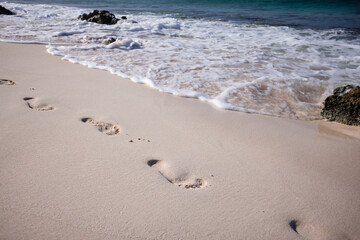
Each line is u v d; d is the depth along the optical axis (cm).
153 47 725
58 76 451
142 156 253
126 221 179
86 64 536
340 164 265
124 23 1128
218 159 261
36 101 344
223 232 179
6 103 327
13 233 162
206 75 505
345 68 580
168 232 175
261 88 450
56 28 953
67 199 192
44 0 2166
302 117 371
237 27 1114
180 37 891
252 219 191
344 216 201
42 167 222
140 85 443
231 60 610
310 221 196
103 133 286
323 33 1020
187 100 398
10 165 221
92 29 977
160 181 221
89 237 165
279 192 221
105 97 380
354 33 1023
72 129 285
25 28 910
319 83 475
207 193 213
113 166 233
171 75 497
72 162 233
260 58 639
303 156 276
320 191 226
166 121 328
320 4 2005
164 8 1798
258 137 309
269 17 1457
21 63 507
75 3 2009
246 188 223
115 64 550
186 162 252
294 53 704
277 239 178
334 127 347
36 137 263
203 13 1567
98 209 186
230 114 363
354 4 1966
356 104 351
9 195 190
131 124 312
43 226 169
